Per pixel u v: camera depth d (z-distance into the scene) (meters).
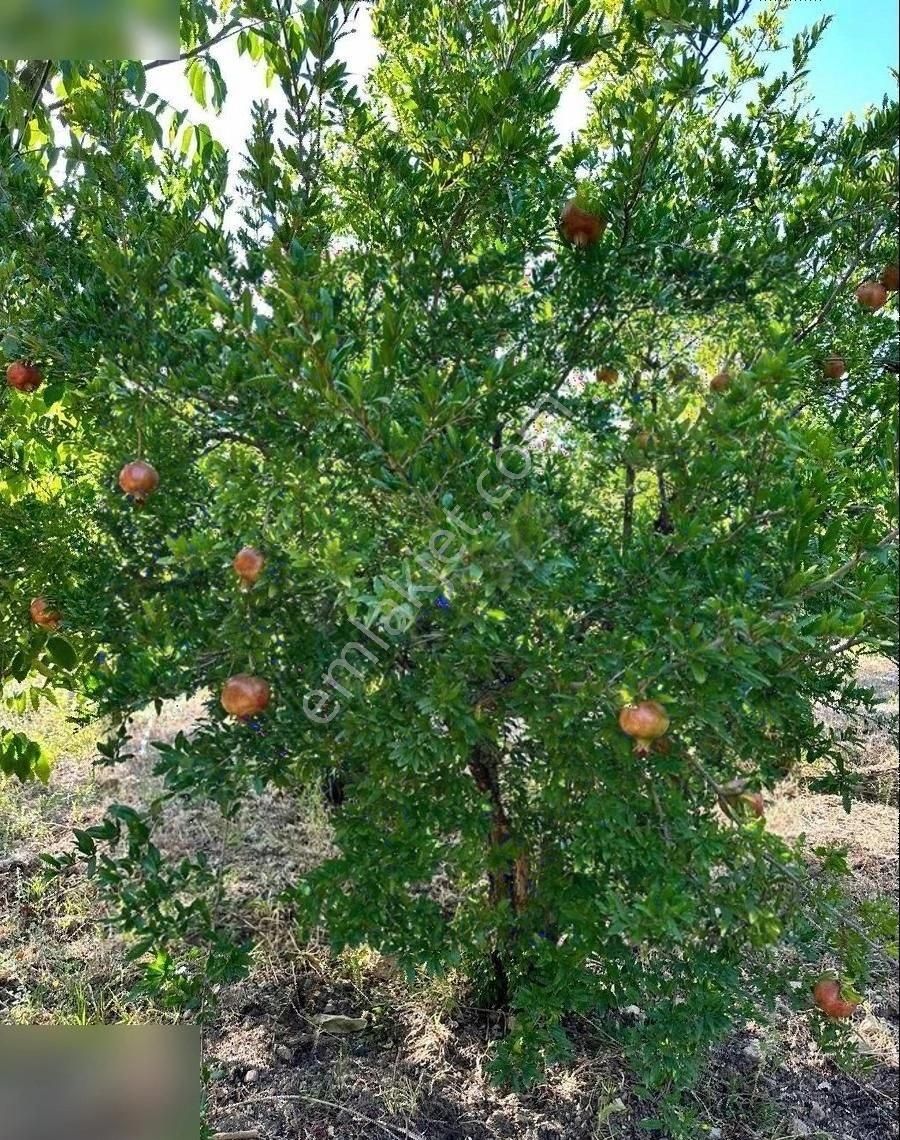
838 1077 2.53
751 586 1.55
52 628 2.01
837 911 1.76
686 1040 1.90
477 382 1.86
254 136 1.77
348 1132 2.24
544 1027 2.07
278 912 3.05
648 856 1.74
